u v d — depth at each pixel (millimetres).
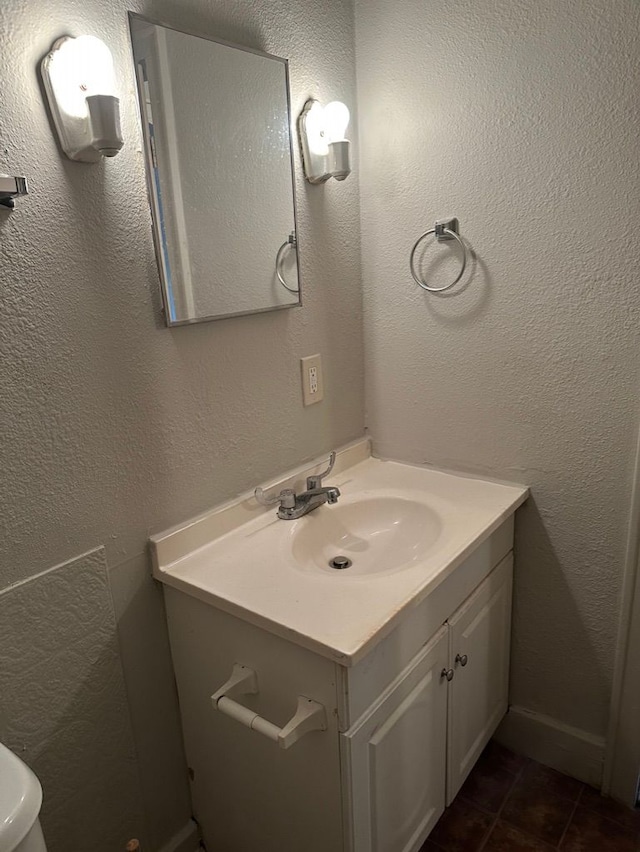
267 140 1364
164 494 1298
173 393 1278
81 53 977
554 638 1653
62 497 1124
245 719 1103
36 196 1009
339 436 1747
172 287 1226
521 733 1770
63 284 1065
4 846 704
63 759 1214
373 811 1203
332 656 1025
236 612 1156
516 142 1391
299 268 1500
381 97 1556
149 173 1153
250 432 1468
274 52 1368
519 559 1648
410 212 1584
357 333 1740
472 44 1393
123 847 1361
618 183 1297
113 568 1231
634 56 1222
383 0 1490
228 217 1311
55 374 1077
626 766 1593
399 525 1572
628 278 1333
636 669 1522
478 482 1651
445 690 1388
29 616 1109
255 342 1438
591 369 1427
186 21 1191
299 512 1487
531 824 1576
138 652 1313
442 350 1631
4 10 937
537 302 1457
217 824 1453
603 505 1490
